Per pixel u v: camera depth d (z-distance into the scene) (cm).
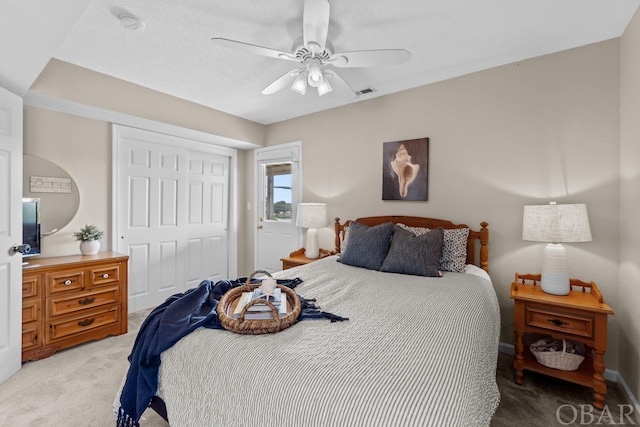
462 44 208
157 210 336
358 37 199
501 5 168
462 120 257
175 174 353
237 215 425
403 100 289
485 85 246
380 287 182
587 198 206
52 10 133
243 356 101
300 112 357
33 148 247
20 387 184
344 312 139
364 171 316
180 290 361
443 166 267
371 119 310
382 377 85
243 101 317
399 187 290
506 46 211
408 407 74
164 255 344
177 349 115
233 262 419
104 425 154
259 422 87
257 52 176
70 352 229
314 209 319
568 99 213
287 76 204
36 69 182
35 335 216
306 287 183
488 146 245
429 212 275
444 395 78
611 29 190
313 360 95
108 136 291
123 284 263
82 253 264
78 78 237
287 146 382
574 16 177
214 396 100
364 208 317
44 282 220
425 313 137
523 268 230
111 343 245
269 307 128
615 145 197
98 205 286
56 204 260
